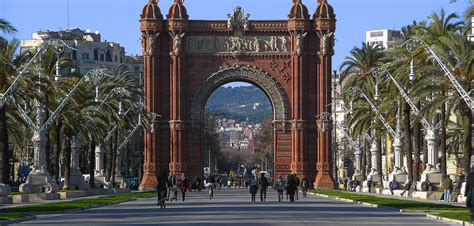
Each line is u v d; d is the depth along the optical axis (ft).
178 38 562.66
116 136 530.27
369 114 513.86
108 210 287.48
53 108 414.41
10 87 339.16
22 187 376.68
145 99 564.71
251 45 568.82
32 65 388.57
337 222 217.77
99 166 542.98
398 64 409.28
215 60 568.82
